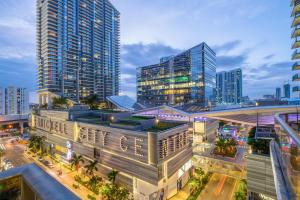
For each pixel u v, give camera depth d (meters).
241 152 60.50
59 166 53.81
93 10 174.25
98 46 179.12
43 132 68.19
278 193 14.61
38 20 150.12
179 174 40.59
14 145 78.19
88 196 37.00
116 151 39.81
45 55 141.25
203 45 123.56
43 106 124.81
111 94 194.00
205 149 63.44
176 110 73.19
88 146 46.72
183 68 131.25
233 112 59.16
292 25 48.56
